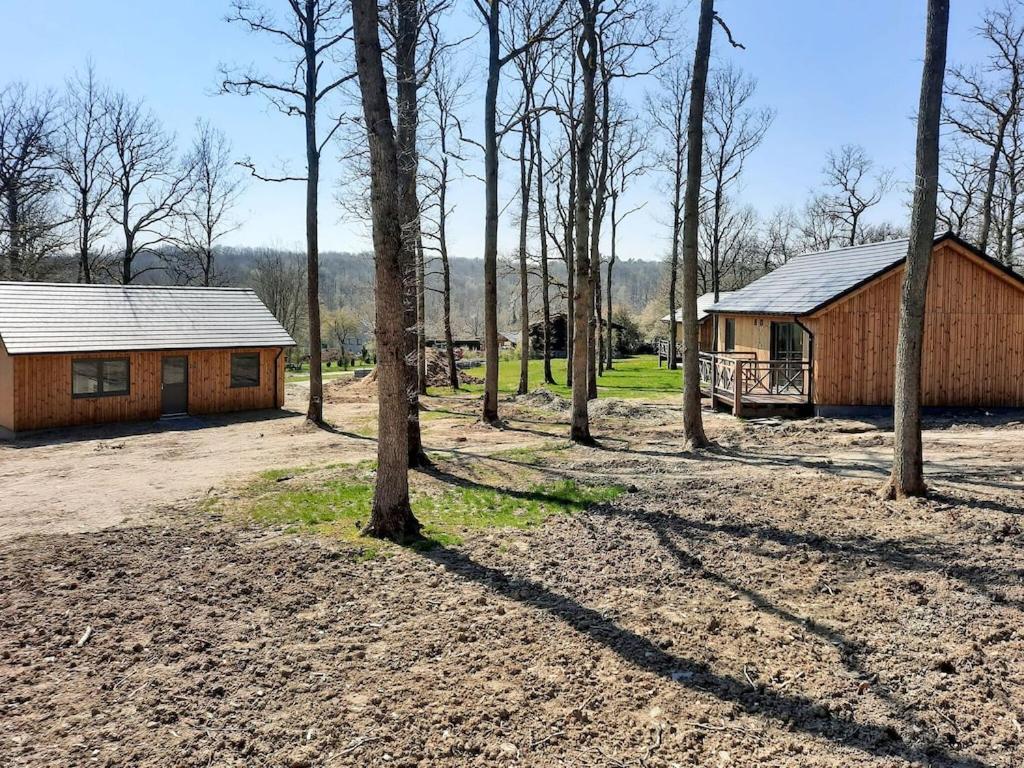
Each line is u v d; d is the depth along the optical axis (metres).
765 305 19.25
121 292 21.97
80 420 19.58
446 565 7.15
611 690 4.77
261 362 23.12
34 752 4.12
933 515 8.11
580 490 10.16
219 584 6.73
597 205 24.02
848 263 19.08
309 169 18.55
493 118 16.50
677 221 35.28
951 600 5.98
